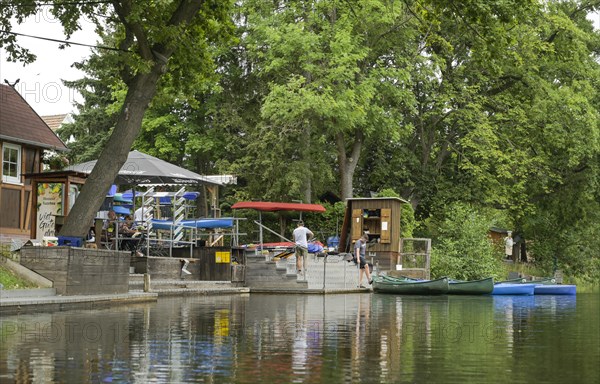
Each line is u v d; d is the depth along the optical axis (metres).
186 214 37.25
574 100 51.25
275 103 43.97
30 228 29.02
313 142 48.66
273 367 10.70
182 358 11.42
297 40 44.25
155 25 24.55
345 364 11.06
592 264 64.38
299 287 33.91
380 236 43.59
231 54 51.12
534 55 51.00
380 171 52.84
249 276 34.31
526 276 51.22
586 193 57.16
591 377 10.21
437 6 26.92
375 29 48.41
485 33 26.20
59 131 53.28
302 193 48.38
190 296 28.72
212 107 49.97
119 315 18.48
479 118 51.47
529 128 53.59
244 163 47.59
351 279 38.28
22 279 20.88
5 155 28.25
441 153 55.16
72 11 25.28
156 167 30.44
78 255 21.67
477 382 9.77
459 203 50.66
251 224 49.41
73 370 10.22
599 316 22.38
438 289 35.28
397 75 47.06
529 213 58.09
